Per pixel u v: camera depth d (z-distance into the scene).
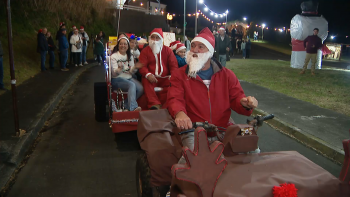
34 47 14.04
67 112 7.36
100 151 5.00
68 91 9.78
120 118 4.60
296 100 7.82
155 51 5.30
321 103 7.53
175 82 2.88
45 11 17.34
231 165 2.08
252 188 1.90
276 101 7.71
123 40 5.51
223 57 11.58
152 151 2.51
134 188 3.83
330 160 4.59
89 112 7.38
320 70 14.75
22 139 5.02
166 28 27.88
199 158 1.94
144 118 2.81
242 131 2.16
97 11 23.44
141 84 5.61
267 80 11.11
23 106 7.10
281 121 6.00
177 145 2.65
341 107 7.11
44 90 8.98
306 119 6.15
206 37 2.78
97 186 3.87
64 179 4.04
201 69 2.92
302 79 11.42
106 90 6.36
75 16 20.38
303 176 2.04
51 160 4.62
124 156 4.82
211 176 1.95
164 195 2.73
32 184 3.89
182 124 2.47
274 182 1.94
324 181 2.00
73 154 4.86
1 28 13.12
